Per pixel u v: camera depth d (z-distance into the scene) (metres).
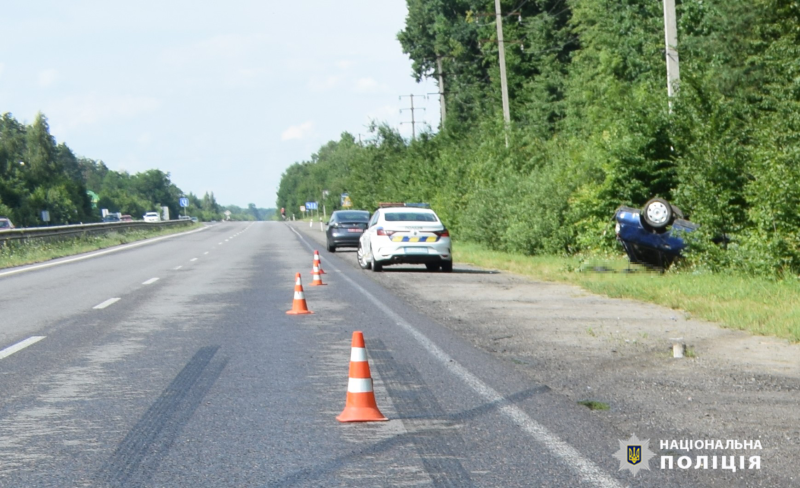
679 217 20.39
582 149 29.44
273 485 5.23
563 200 27.98
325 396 7.84
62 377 8.87
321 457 5.83
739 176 18.75
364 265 26.02
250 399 7.72
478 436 6.33
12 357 10.16
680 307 14.55
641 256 20.45
